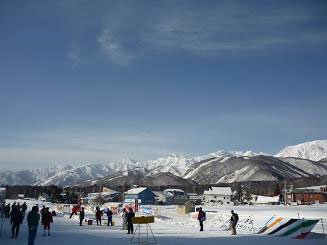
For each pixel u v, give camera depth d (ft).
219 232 103.30
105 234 92.07
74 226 119.75
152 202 527.40
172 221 159.33
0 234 86.07
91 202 465.06
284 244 75.10
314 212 258.98
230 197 593.01
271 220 99.40
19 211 80.38
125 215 109.09
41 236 84.43
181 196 590.14
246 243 75.92
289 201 550.36
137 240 79.41
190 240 80.69
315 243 77.51
